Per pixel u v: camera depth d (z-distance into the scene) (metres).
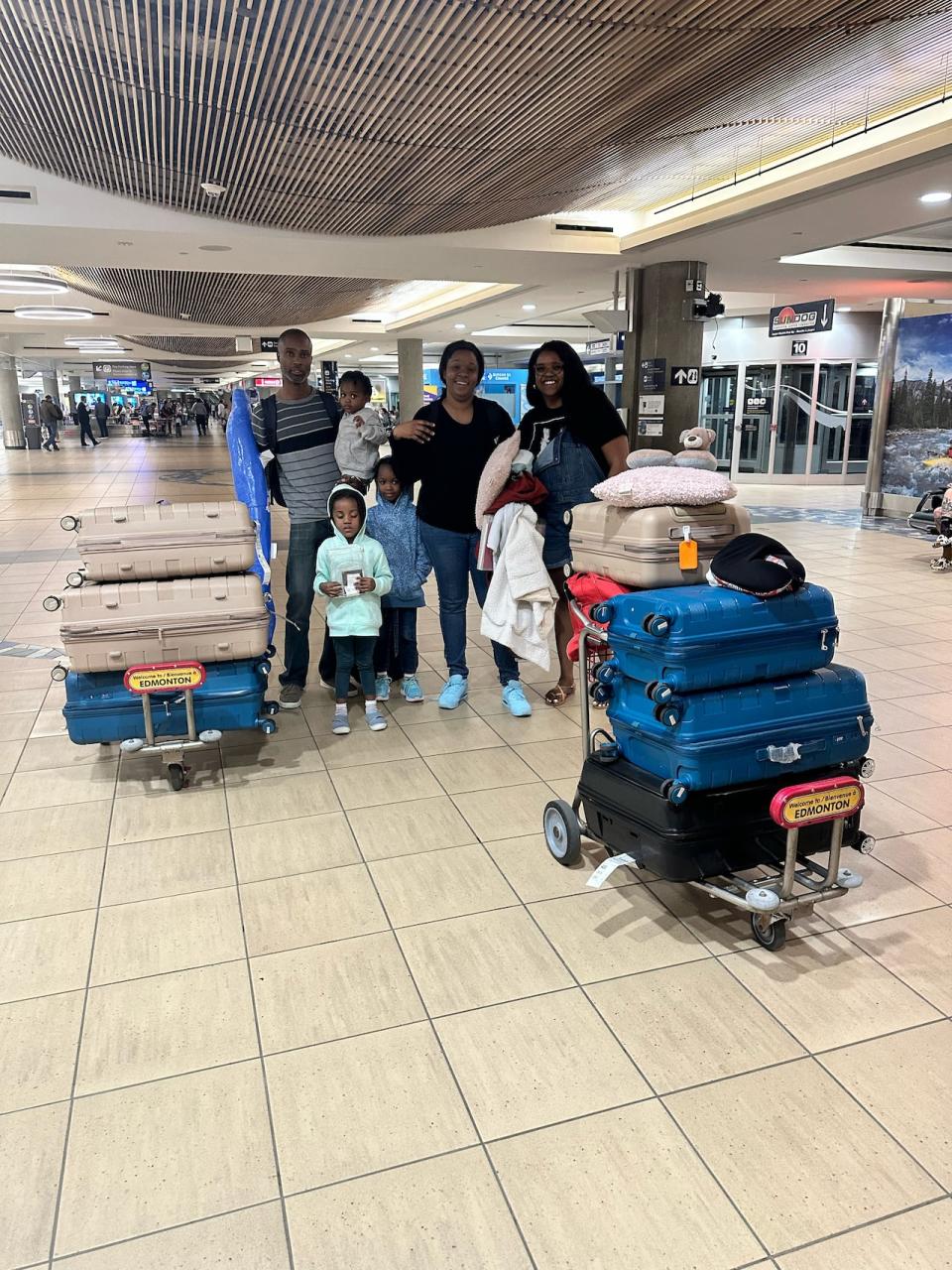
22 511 11.94
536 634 3.69
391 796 3.24
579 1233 1.53
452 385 3.85
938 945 2.33
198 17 4.03
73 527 3.20
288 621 4.16
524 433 4.02
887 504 11.42
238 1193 1.61
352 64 4.44
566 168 6.30
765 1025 2.03
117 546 3.18
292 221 7.61
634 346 10.04
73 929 2.42
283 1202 1.59
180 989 2.17
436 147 5.64
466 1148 1.70
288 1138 1.73
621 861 2.36
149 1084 1.86
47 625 5.74
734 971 2.23
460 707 4.18
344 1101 1.82
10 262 9.15
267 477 4.19
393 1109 1.80
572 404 3.91
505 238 8.59
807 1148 1.69
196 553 3.22
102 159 6.17
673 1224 1.54
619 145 5.90
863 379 16.02
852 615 5.95
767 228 7.62
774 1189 1.61
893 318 10.90
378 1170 1.66
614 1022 2.04
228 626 3.21
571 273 10.20
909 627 5.63
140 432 38.16
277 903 2.54
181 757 3.29
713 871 2.25
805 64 4.70
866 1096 1.82
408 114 5.09
